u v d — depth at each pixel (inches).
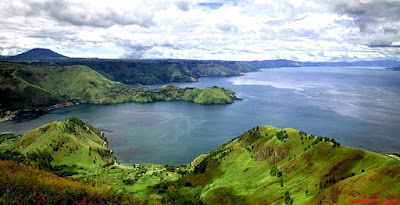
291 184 5689.0
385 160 4815.5
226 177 7623.0
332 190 4404.5
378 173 4141.2
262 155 7800.2
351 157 5428.2
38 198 4579.2
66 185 5442.9
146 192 7052.2
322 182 5113.2
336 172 5251.0
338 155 5689.0
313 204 4397.1
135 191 7165.4
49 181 5398.6
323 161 5831.7
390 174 4001.0
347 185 4286.4
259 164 7564.0
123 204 5497.1
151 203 6151.6
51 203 4584.2
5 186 4653.1
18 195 4512.8
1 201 4259.4
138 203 5940.0
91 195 5319.9
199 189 7357.3
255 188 6318.9
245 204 5762.8
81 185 5812.0
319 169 5620.1
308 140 7485.2
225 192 6560.0
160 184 7805.1
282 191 5565.9
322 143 6368.1
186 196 6825.8
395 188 3727.9
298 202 4739.2
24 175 5349.4
